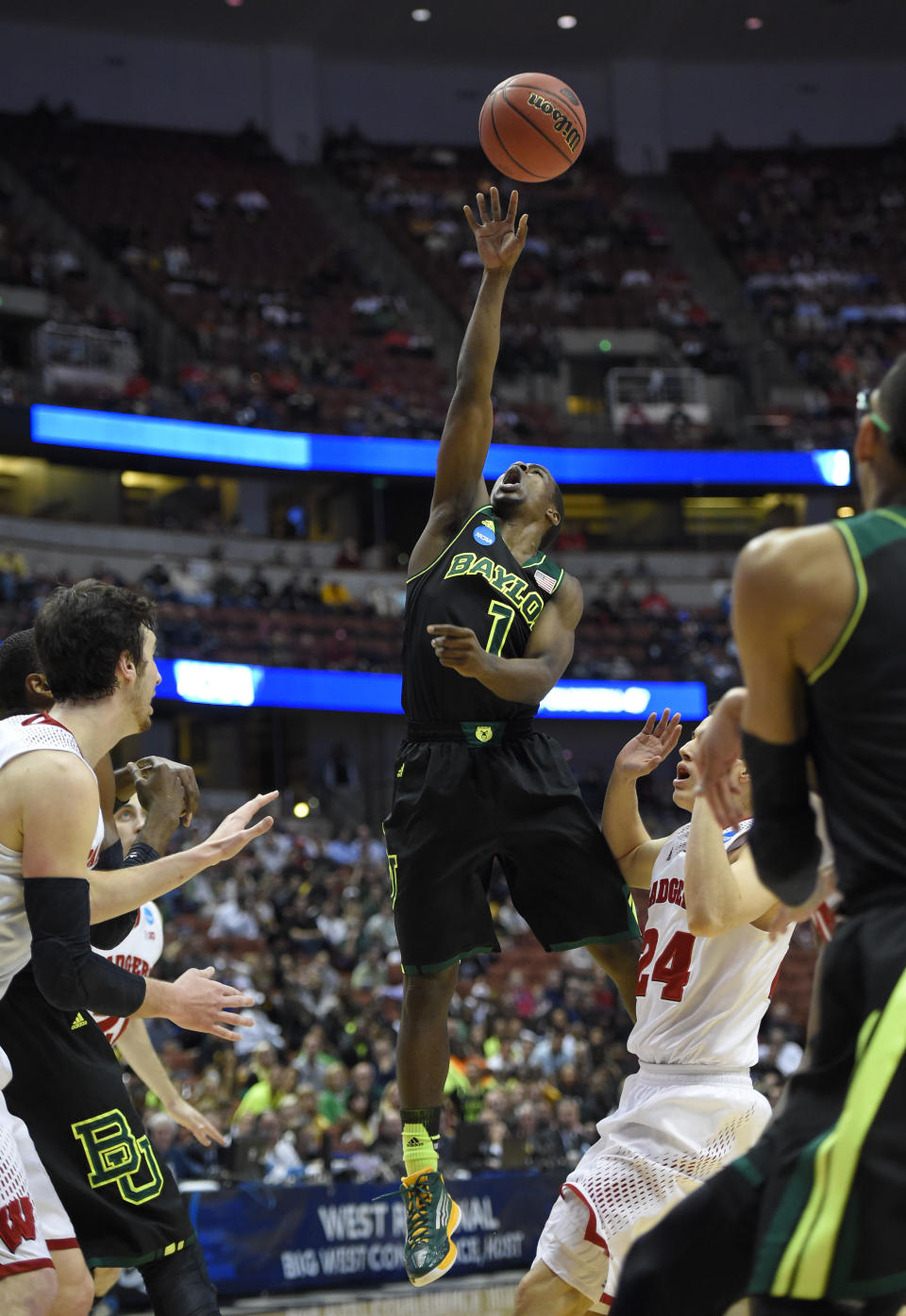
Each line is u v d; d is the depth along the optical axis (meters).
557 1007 20.80
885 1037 2.65
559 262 41.28
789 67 45.41
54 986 3.96
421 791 4.88
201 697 28.86
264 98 42.72
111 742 4.50
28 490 33.19
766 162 45.06
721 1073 4.88
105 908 4.21
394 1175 14.00
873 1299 2.70
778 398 39.22
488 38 42.97
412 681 5.02
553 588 5.06
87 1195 4.28
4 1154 3.91
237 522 34.59
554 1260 4.91
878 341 40.62
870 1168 2.60
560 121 5.22
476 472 5.23
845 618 2.79
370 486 34.88
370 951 20.55
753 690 2.91
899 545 2.84
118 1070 4.53
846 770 2.84
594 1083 17.06
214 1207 12.47
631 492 34.19
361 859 25.77
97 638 4.37
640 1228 4.77
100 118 40.97
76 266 35.75
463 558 5.01
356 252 40.66
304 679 30.12
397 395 36.03
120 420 30.12
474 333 5.17
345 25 41.91
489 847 4.92
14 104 40.09
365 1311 12.50
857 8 42.44
